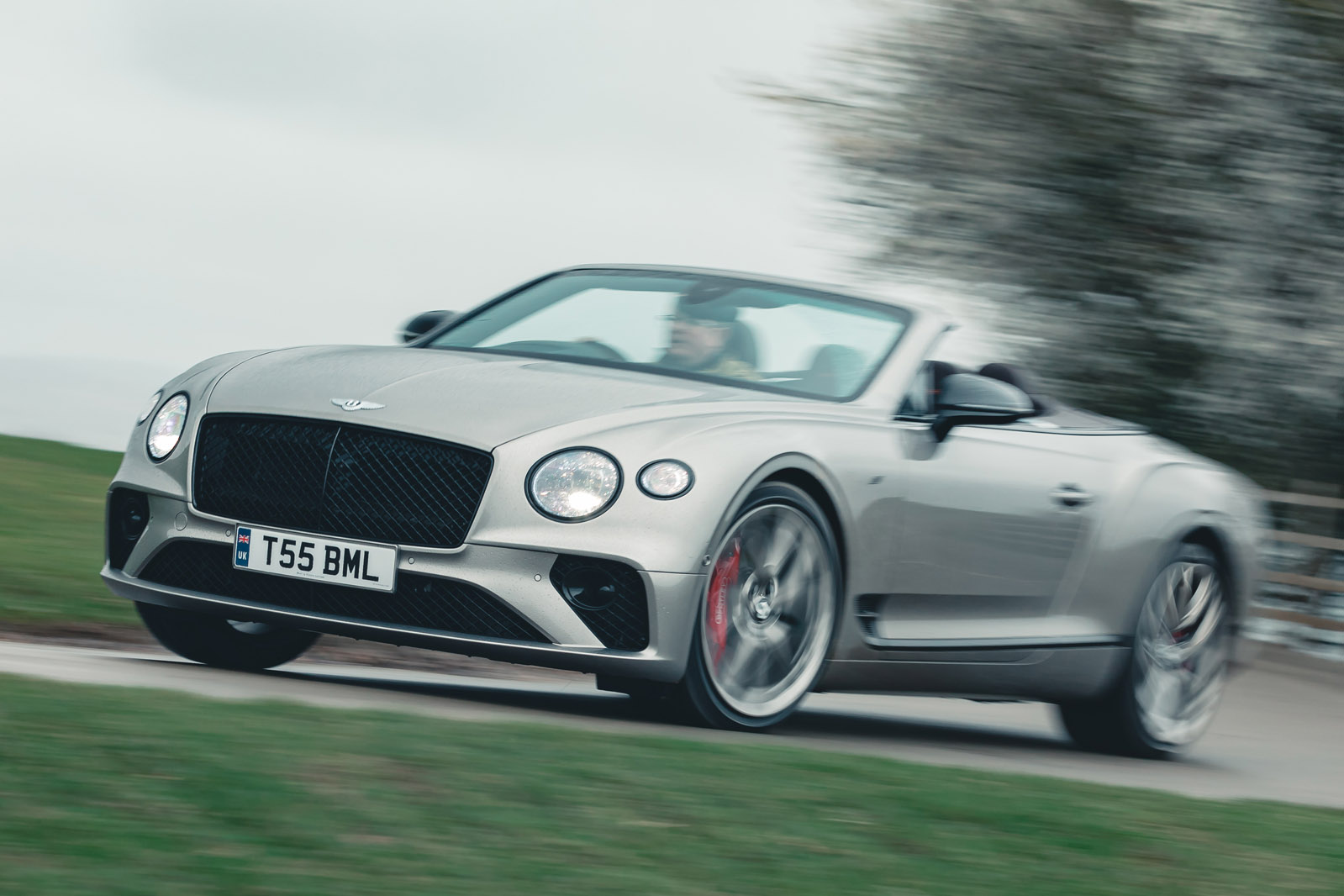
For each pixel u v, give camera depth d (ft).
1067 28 68.80
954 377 27.61
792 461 24.80
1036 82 69.62
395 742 15.76
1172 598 32.35
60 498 60.34
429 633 23.39
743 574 24.53
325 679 28.35
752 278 30.45
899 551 26.86
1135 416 71.26
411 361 26.66
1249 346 65.77
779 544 25.03
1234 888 14.85
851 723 31.71
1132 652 31.42
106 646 33.71
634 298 30.14
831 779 17.08
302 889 11.18
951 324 30.37
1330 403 67.92
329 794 13.52
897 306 30.22
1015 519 28.78
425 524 23.61
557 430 23.90
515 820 13.60
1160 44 66.39
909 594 27.37
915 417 27.94
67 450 85.40
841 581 26.12
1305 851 16.94
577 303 30.48
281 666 30.83
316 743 15.31
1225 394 69.05
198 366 27.43
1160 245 68.49
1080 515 30.09
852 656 26.58
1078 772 27.58
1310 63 65.57
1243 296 67.05
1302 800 27.04
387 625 23.58
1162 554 31.65
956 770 19.12
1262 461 70.08
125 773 13.37
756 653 24.98
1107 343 70.23
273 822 12.60
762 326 28.78
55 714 15.23
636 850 13.30
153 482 25.43
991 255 71.72
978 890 13.64
